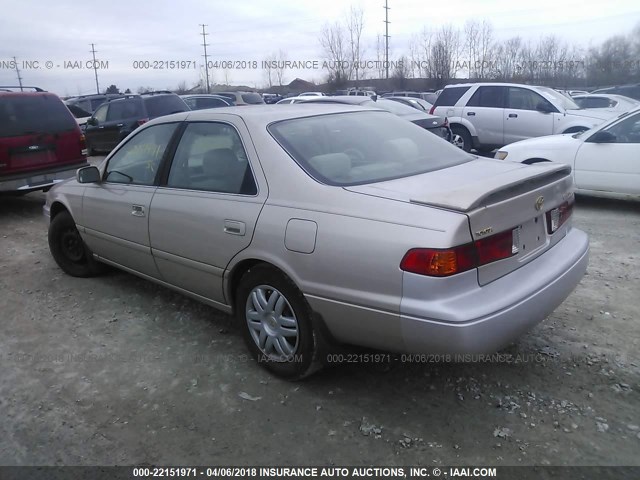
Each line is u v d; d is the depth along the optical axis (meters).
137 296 4.83
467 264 2.62
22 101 8.35
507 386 3.24
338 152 3.44
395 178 3.22
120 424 3.04
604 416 2.94
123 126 15.34
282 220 3.12
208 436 2.92
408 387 3.28
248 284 3.41
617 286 4.60
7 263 5.98
